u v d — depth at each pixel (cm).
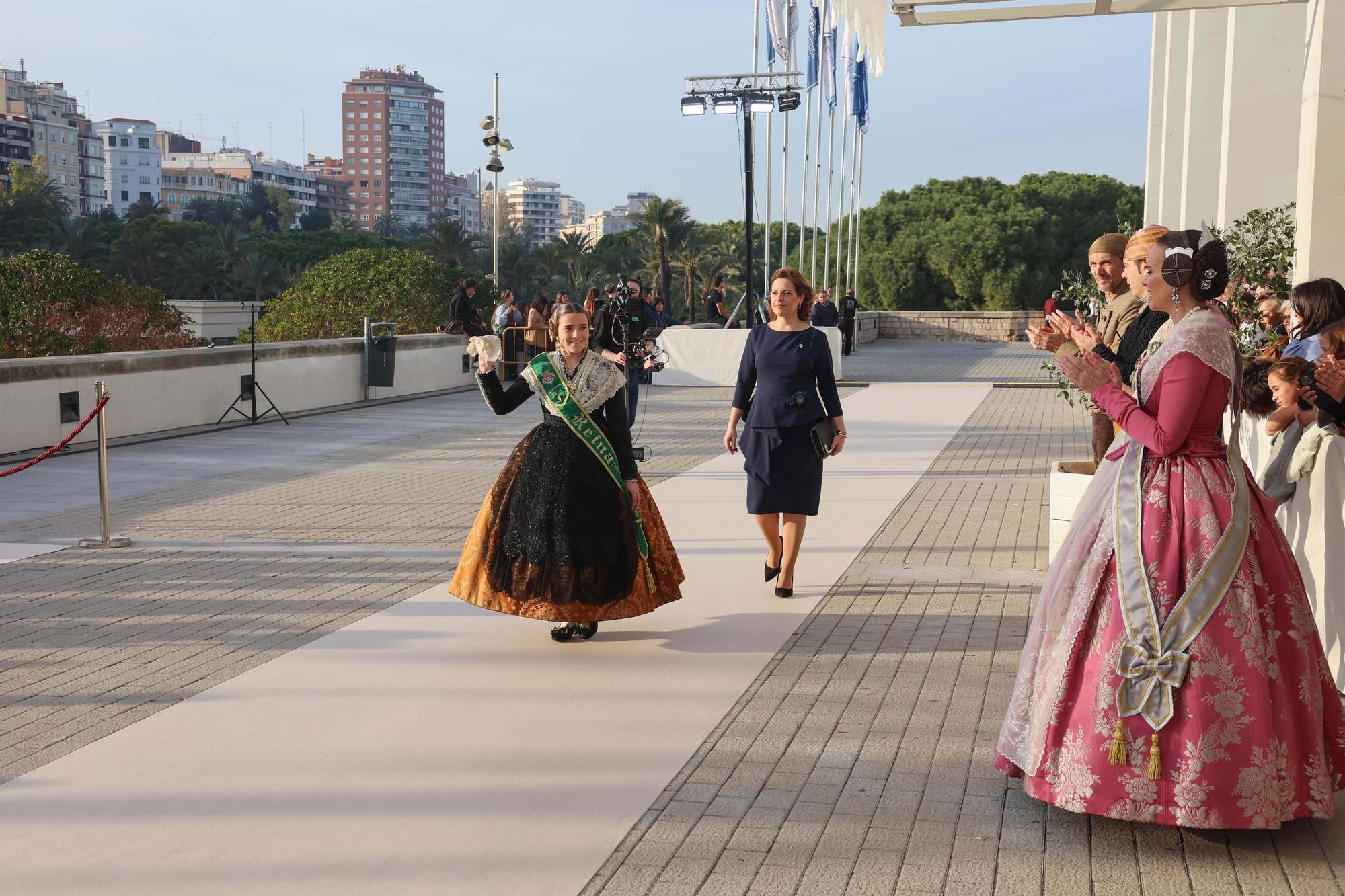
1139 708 349
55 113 17450
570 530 551
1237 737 344
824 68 3316
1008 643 572
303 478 1123
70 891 336
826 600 661
